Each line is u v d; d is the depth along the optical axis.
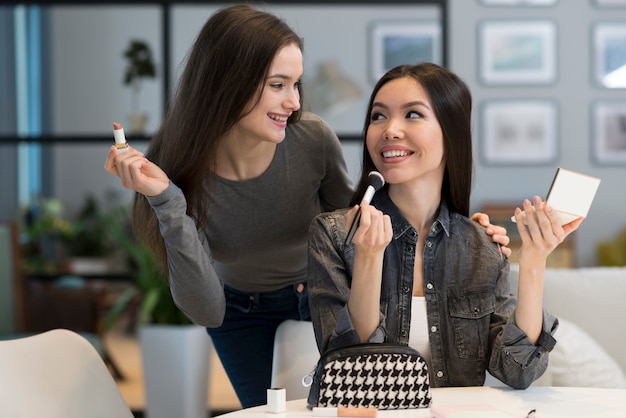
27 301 5.61
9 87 7.21
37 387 1.77
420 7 6.37
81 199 8.05
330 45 6.40
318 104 6.39
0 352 1.75
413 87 1.96
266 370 2.64
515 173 6.84
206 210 2.23
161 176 1.97
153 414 4.71
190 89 2.11
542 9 6.80
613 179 6.82
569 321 3.36
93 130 7.12
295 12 6.39
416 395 1.69
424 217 2.04
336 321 1.88
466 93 2.03
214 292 2.12
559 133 6.83
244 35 2.04
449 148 2.00
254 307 2.60
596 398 1.79
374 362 1.68
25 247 7.02
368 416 1.60
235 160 2.27
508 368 1.86
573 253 6.37
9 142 6.25
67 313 5.66
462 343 1.99
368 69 6.41
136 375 6.45
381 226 1.71
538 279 1.83
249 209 2.35
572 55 6.81
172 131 2.15
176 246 2.02
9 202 7.46
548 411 1.68
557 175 1.73
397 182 1.96
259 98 2.05
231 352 2.67
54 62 7.13
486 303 2.00
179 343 4.68
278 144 2.30
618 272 3.45
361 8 6.40
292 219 2.40
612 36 6.81
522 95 6.82
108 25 6.89
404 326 1.99
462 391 1.86
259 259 2.47
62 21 7.13
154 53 6.61
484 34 6.79
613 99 6.82
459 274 2.01
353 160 6.31
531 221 1.76
